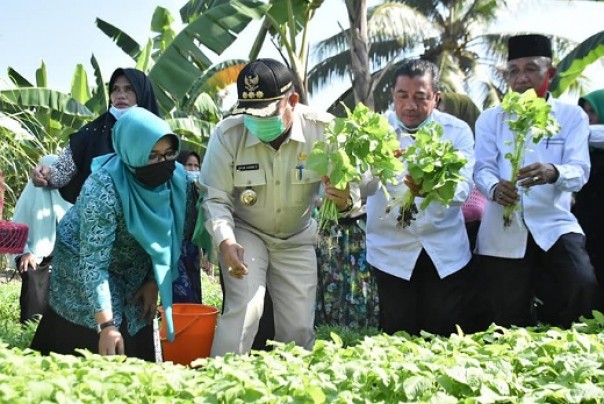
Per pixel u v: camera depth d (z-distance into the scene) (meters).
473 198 6.68
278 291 5.36
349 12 12.63
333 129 4.73
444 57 23.69
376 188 5.30
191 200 5.13
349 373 3.70
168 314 4.68
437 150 4.89
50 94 12.00
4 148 7.65
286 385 3.52
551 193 5.64
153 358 4.94
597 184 6.08
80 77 14.70
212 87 14.04
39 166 5.98
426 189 4.91
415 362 3.90
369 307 7.49
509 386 3.65
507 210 5.50
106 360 4.05
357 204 5.03
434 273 5.68
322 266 7.53
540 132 5.28
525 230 5.65
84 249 4.48
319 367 3.84
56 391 3.29
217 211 4.98
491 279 5.80
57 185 6.04
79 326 4.73
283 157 5.06
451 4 23.92
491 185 5.59
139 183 4.64
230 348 4.99
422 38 23.81
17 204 7.43
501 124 5.83
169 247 4.74
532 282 5.79
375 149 4.73
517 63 5.78
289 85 4.88
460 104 20.86
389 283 5.77
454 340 4.43
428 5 24.09
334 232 7.44
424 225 5.61
